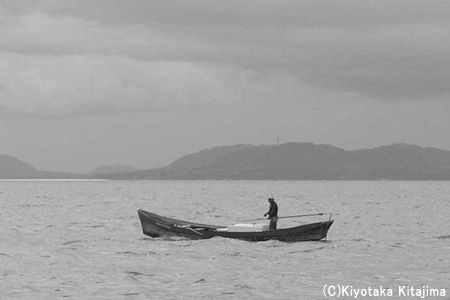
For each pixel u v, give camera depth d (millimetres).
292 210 145500
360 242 73500
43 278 52812
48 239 77250
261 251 64938
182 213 130000
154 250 66250
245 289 48938
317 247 67938
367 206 161625
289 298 46531
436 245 72062
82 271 55688
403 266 58125
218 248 66250
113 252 65375
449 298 46219
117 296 47062
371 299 46125
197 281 51625
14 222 102125
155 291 48531
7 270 56000
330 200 199250
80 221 104750
